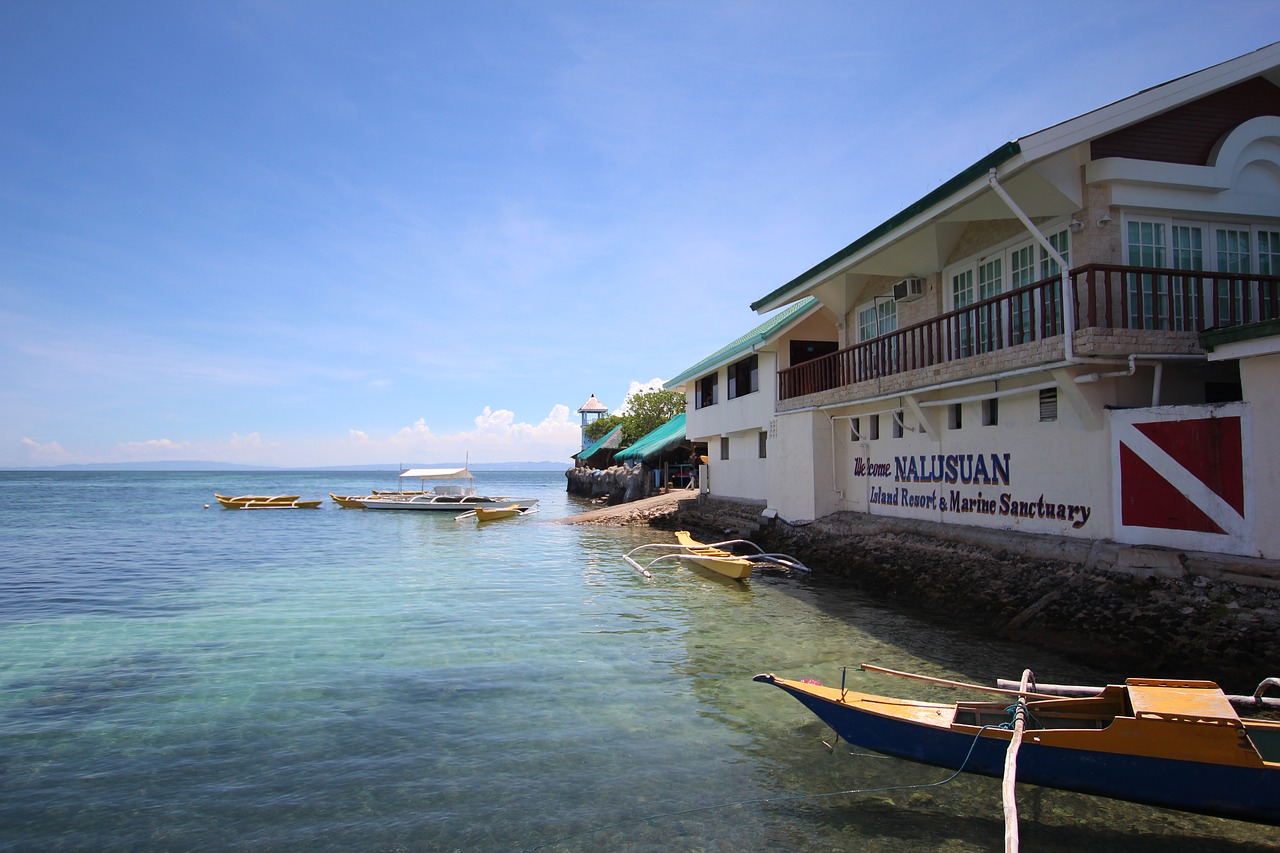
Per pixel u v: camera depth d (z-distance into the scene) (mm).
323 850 5297
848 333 19203
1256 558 8367
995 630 11109
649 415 51812
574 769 6582
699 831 5551
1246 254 11484
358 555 21953
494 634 11508
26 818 5762
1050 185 10734
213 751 7008
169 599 14773
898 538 15414
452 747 7074
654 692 8633
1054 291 11312
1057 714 6207
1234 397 11273
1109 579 9820
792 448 20469
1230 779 5168
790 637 11133
